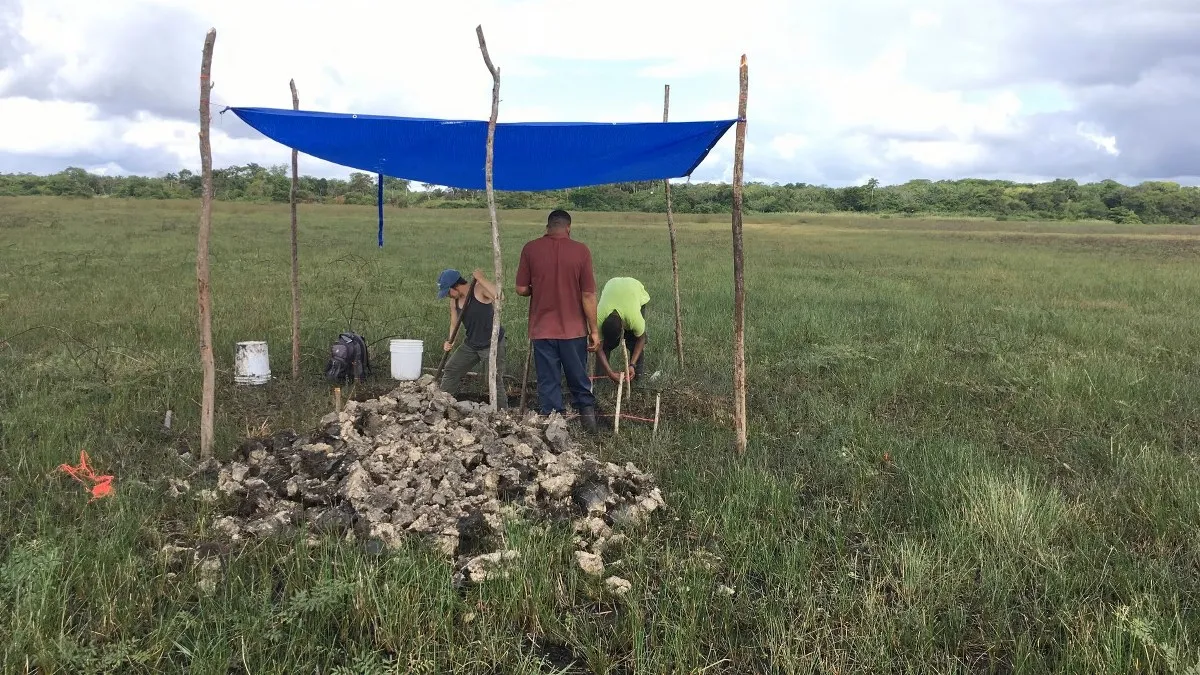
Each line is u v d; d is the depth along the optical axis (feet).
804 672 10.13
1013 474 16.78
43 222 106.42
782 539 13.99
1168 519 14.42
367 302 39.37
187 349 26.91
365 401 18.85
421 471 15.01
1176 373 26.16
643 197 238.68
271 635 10.33
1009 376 25.31
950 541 13.42
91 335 28.84
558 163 21.98
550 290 19.76
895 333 33.88
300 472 15.26
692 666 10.38
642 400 23.38
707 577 12.45
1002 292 51.08
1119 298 48.19
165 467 16.31
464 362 21.61
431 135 18.98
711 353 29.68
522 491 14.88
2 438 17.43
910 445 18.71
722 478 16.35
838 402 23.08
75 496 14.48
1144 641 10.25
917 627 11.00
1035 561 12.91
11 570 11.17
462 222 146.92
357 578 11.59
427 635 10.64
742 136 17.49
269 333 30.14
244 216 150.82
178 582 11.73
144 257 61.82
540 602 11.46
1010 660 10.84
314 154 20.65
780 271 65.67
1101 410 21.83
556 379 20.43
